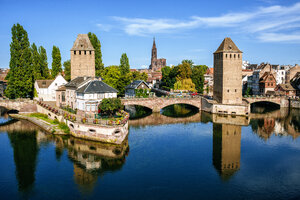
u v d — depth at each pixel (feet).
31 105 239.30
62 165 122.62
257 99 292.40
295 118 239.09
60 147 146.41
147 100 259.80
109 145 146.61
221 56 256.52
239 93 260.21
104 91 192.65
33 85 279.90
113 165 123.54
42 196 95.55
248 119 233.96
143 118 239.09
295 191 100.12
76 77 232.12
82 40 236.84
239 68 257.14
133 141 163.12
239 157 136.77
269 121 225.97
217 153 141.90
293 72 391.45
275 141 166.40
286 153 143.54
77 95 197.77
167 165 124.47
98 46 291.58
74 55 235.40
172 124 213.46
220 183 106.32
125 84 296.10
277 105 319.06
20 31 242.17
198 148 150.92
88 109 187.73
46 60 311.68
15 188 101.19
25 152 138.82
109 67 298.35
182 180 108.47
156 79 547.08
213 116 247.09
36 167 120.37
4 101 229.86
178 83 364.79
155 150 146.20
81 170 117.50
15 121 211.61
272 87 342.23
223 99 258.57
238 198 94.73
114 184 104.53
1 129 185.47
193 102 279.49
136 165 124.06
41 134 171.32
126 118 164.55
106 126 146.00
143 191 98.89
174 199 93.30
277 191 100.27
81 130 157.28
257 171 118.83
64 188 101.19
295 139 170.71
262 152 145.28
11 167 120.26
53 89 267.39
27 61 250.57
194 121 225.15
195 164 126.31
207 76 476.95
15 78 242.99
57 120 190.70
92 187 101.86
